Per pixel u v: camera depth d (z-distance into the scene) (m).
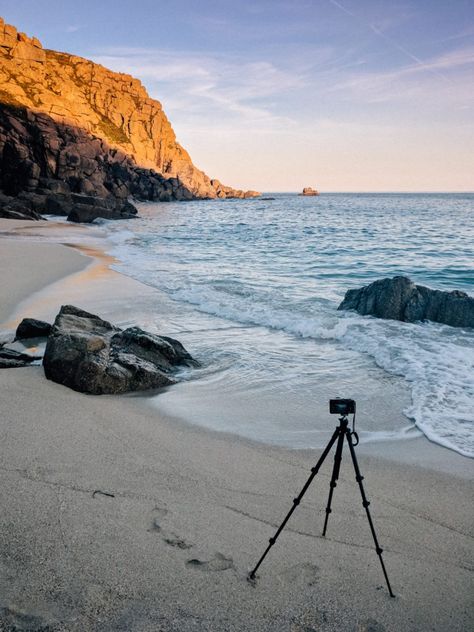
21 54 89.50
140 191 106.94
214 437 6.96
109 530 4.62
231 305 15.08
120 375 8.58
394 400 8.57
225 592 3.94
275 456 6.43
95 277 19.77
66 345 8.74
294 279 20.12
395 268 22.91
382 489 5.66
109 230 43.44
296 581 4.11
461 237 38.25
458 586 4.14
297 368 10.16
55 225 45.34
